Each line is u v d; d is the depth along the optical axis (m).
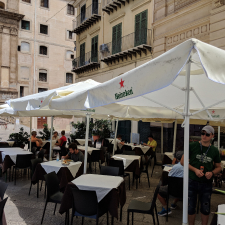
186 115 3.20
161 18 12.81
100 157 9.09
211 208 5.59
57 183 5.15
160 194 5.09
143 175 8.82
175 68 2.27
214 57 2.21
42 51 36.91
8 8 33.91
